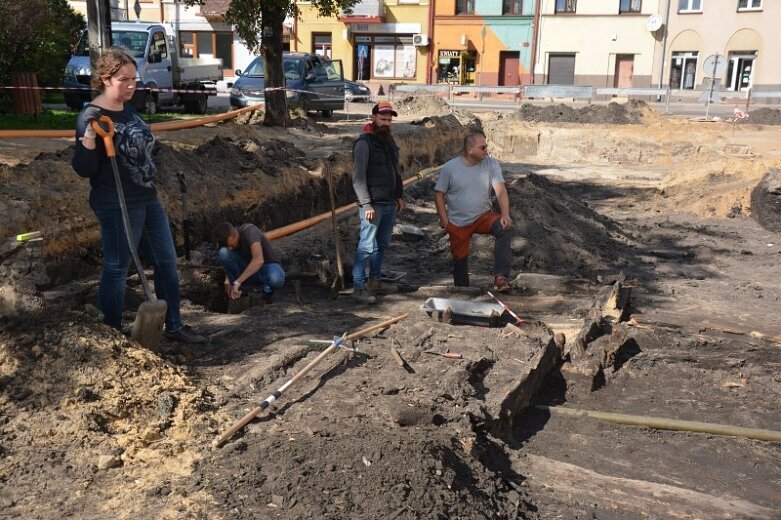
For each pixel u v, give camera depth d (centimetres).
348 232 989
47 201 670
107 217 461
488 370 527
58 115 1455
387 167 689
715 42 3659
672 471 462
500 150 2173
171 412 414
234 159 980
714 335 672
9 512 337
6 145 873
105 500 346
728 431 508
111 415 406
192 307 625
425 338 564
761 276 895
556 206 1001
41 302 478
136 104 1875
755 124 2258
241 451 385
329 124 1900
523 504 397
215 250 788
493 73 3997
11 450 380
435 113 2339
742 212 1252
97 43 1207
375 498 348
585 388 570
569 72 3922
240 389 456
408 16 4009
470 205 723
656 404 556
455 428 433
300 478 358
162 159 852
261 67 2109
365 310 679
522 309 714
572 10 3838
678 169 1686
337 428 410
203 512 334
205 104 2267
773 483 454
